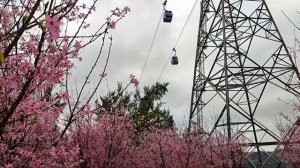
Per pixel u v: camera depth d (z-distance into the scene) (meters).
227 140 17.30
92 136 12.66
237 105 18.19
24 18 2.82
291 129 14.62
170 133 18.28
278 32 19.88
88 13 3.88
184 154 17.44
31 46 3.80
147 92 32.22
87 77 4.52
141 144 19.19
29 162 4.58
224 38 19.48
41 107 3.97
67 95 4.16
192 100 22.50
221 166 17.09
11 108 3.06
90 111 5.36
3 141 4.32
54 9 2.94
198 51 23.25
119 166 14.04
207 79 20.53
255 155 19.39
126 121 14.48
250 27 20.59
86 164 11.93
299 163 15.84
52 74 3.76
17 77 3.68
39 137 4.88
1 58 2.68
